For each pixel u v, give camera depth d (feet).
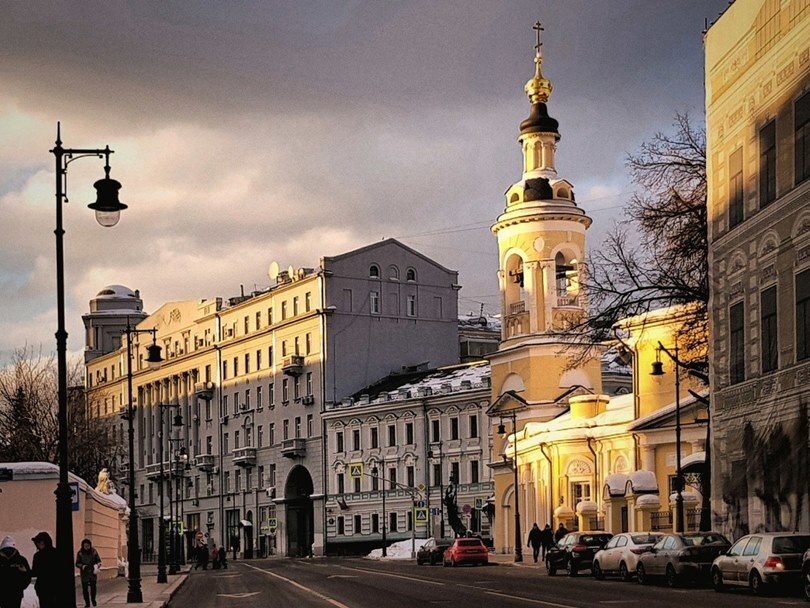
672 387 227.20
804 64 129.80
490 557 272.10
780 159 136.15
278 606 115.96
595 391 299.79
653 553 134.41
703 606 95.45
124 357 536.42
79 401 326.85
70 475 164.04
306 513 421.18
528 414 296.30
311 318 413.59
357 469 368.89
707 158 157.69
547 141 305.73
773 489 137.59
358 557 357.82
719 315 153.89
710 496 157.17
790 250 133.90
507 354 305.73
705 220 163.63
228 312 467.11
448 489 340.18
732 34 149.28
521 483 284.61
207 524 472.44
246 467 450.30
